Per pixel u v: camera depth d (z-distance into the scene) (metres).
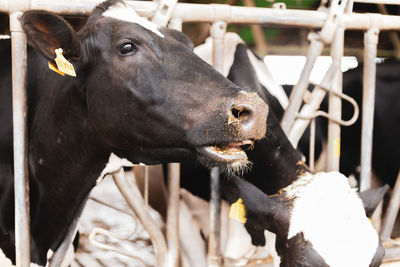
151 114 1.94
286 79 5.87
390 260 3.10
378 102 4.91
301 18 2.91
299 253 2.30
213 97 1.84
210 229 2.88
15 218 2.26
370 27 3.09
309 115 3.12
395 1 3.04
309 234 2.31
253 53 3.72
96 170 2.29
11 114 2.43
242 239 3.34
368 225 2.31
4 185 2.41
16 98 2.21
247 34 4.75
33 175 2.36
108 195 5.25
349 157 4.75
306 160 4.45
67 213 2.40
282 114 3.57
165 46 1.97
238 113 1.77
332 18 2.94
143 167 3.57
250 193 2.50
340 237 2.25
